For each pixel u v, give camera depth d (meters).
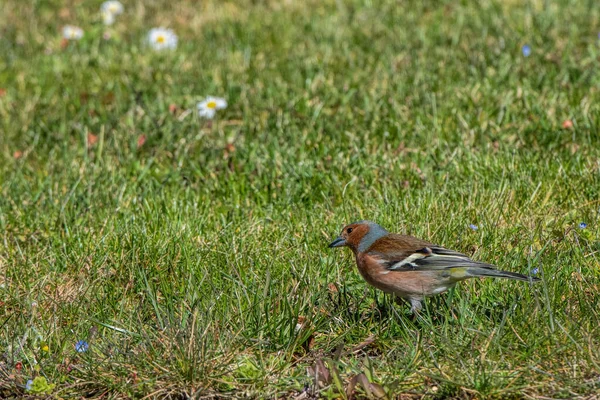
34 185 13.00
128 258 10.27
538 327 8.20
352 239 9.14
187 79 16.50
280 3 20.58
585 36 16.64
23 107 15.92
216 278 9.73
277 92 15.34
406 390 7.70
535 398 7.45
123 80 16.75
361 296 9.47
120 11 21.16
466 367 7.75
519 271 9.36
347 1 20.11
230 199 12.13
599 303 8.56
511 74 15.02
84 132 14.48
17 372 8.32
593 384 7.43
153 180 12.70
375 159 12.60
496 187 11.37
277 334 8.66
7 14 21.89
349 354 8.42
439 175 12.02
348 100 14.75
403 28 18.08
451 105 13.95
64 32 19.62
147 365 8.15
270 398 7.82
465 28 17.64
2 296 9.77
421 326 8.68
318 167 12.60
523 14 17.84
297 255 10.07
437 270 8.52
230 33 19.03
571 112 13.27
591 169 11.59
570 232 10.09
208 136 14.12
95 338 8.68
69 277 10.19
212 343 8.30
